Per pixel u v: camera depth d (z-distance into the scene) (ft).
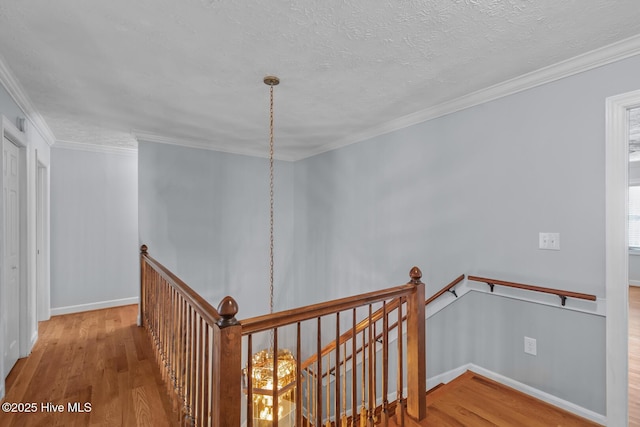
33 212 10.30
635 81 6.06
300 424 4.75
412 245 10.28
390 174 11.07
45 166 12.44
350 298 5.39
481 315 8.39
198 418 5.03
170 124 11.11
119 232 15.20
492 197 8.20
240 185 14.88
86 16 5.21
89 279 14.47
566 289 6.91
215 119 10.55
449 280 9.20
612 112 6.29
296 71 7.20
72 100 8.88
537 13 5.18
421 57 6.59
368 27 5.55
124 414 6.48
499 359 8.02
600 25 5.52
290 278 16.30
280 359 6.65
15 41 5.94
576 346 6.80
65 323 12.48
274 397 4.49
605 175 6.39
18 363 8.80
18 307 9.08
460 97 8.65
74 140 13.46
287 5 4.96
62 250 13.87
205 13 5.15
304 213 15.65
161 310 8.52
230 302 4.07
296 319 4.68
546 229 7.23
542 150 7.30
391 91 8.31
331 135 12.44
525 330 7.57
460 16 5.25
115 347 10.00
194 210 13.62
